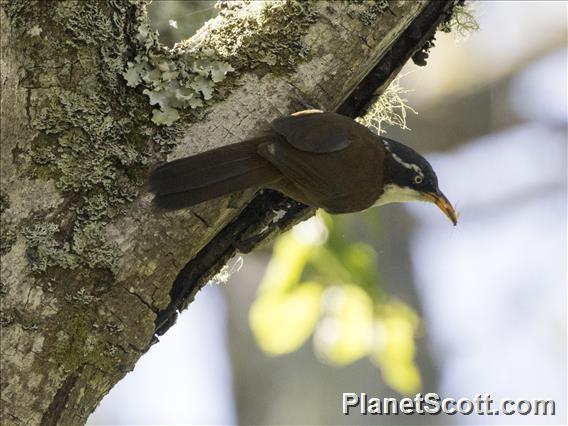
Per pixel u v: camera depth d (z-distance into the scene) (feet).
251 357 62.44
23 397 29.35
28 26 30.50
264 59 33.01
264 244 36.76
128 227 30.68
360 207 36.04
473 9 42.96
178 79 32.19
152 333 31.24
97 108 30.91
